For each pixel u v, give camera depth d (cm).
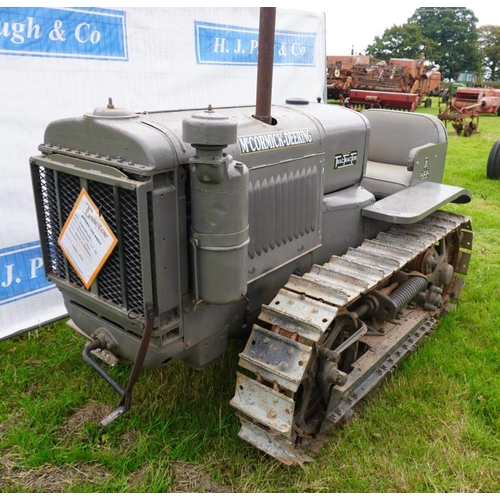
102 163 183
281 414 211
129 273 191
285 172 230
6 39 303
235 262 186
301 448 231
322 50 536
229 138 168
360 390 255
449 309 364
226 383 274
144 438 236
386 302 282
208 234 180
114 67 359
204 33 410
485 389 276
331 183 272
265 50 220
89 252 198
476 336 333
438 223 322
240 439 238
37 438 240
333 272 239
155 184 175
